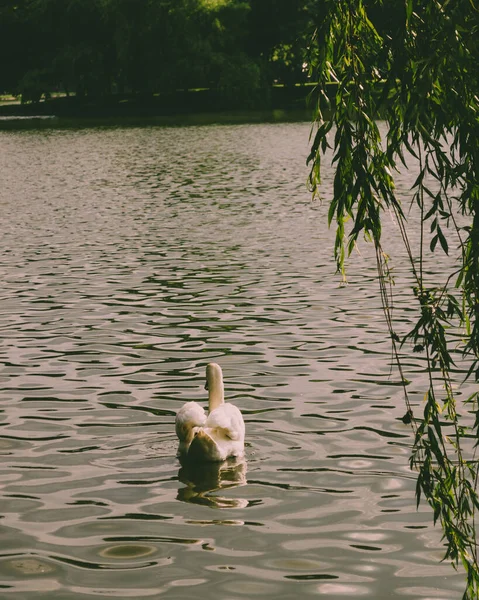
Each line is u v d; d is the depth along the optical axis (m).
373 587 7.42
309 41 5.67
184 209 34.03
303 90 120.88
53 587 7.48
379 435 10.83
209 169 49.75
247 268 22.09
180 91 116.12
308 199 35.59
